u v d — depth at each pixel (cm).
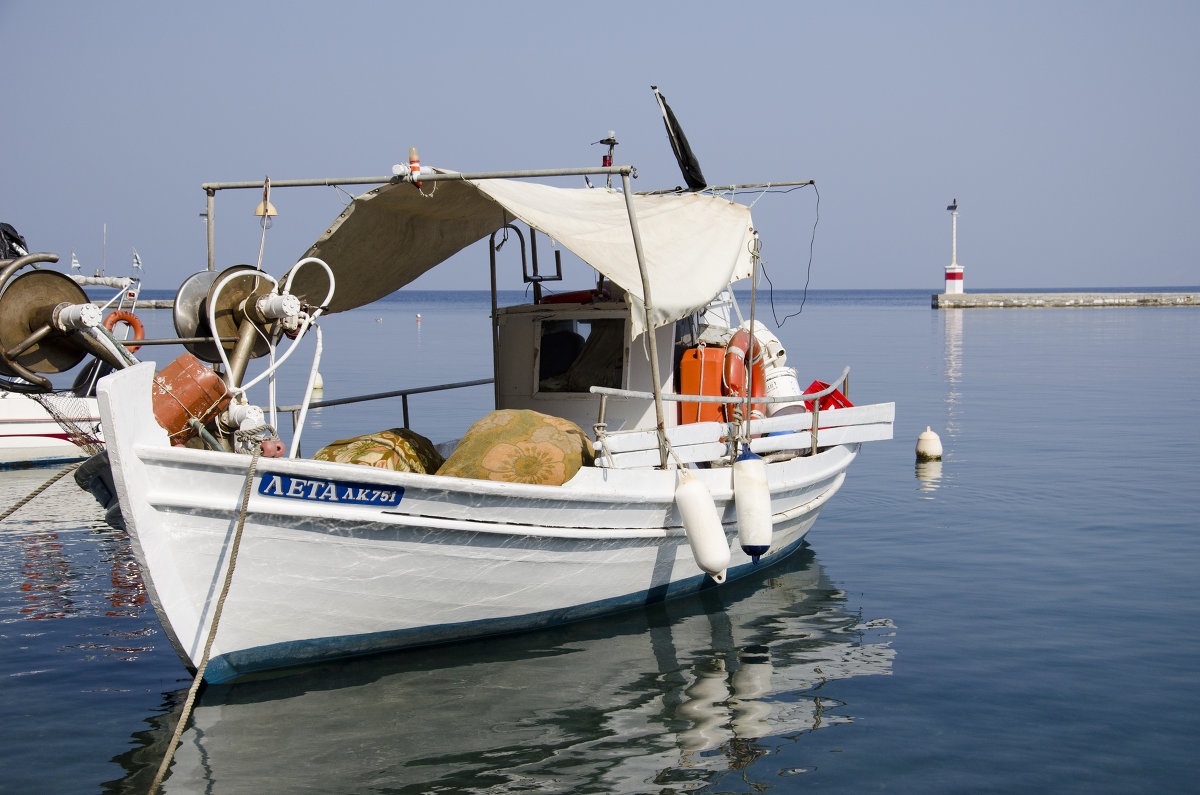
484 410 2166
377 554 650
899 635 771
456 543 676
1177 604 838
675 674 688
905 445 1767
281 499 605
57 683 679
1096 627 782
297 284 860
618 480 747
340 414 2097
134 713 623
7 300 598
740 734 588
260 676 662
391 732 587
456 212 866
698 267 839
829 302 17312
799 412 1026
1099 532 1098
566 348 918
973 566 971
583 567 759
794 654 729
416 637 712
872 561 999
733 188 1122
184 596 596
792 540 1013
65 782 529
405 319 8981
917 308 12500
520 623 758
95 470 613
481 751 564
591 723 603
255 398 2386
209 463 578
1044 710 622
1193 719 606
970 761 552
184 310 694
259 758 554
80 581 948
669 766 547
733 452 851
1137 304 9844
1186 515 1174
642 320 721
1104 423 2006
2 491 1471
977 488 1362
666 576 839
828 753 563
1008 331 5859
